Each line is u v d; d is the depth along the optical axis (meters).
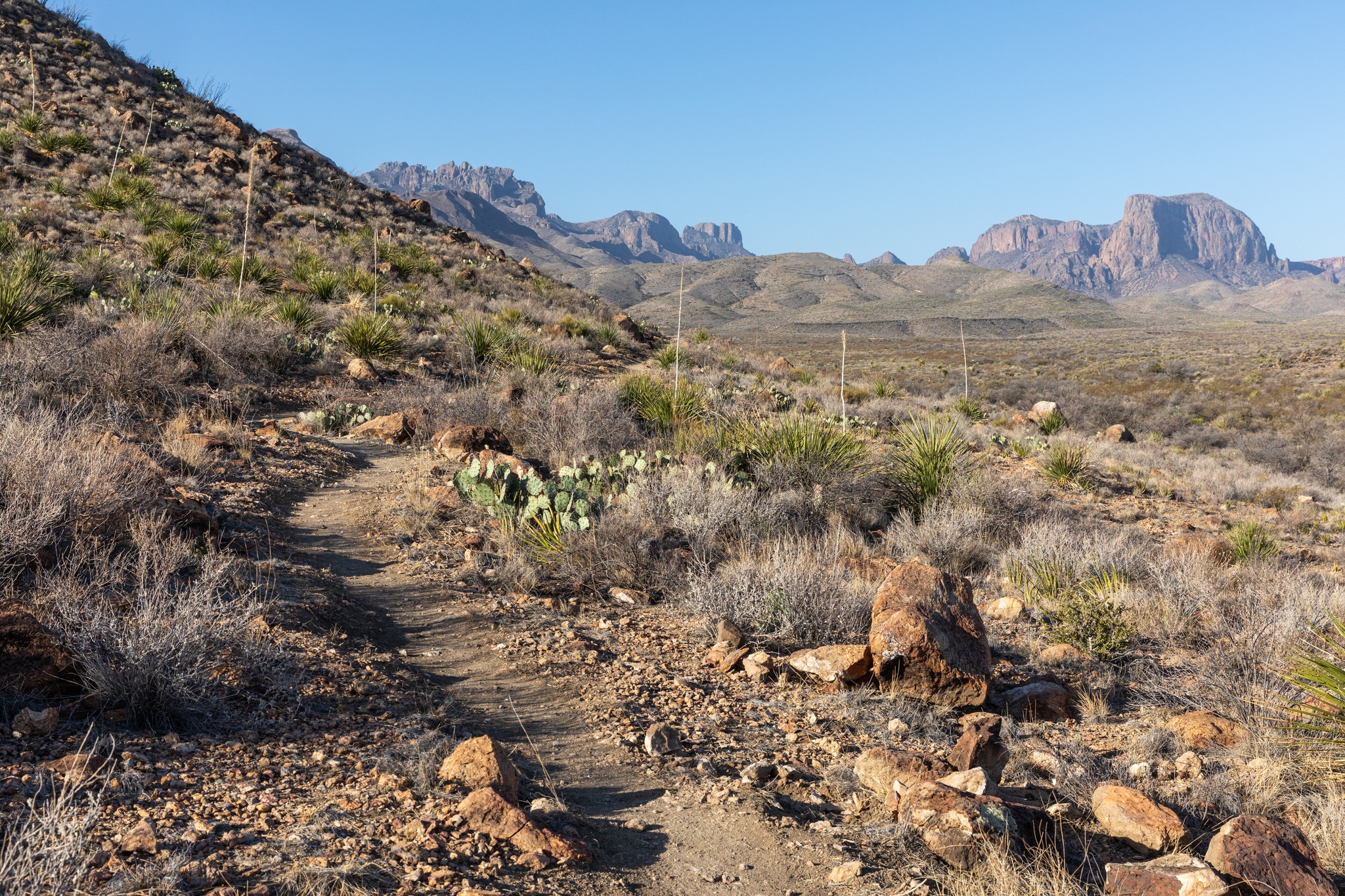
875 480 11.60
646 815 3.79
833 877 3.30
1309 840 3.77
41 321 12.25
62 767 3.21
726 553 8.29
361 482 10.10
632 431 13.77
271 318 19.05
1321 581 10.20
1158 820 3.73
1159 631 7.55
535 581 7.38
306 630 5.34
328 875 2.71
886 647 5.62
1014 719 5.60
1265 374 53.84
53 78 35.44
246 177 34.12
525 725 4.73
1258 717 5.16
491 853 3.13
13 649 3.81
